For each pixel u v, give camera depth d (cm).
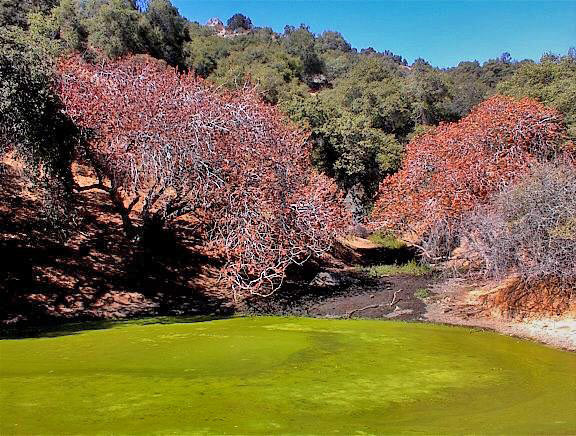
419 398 673
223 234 1580
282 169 1619
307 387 696
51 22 2605
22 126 1268
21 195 1700
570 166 1479
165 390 662
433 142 1981
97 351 882
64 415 564
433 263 1975
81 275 1441
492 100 2050
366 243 2586
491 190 1653
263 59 4216
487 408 641
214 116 1568
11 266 1378
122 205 1614
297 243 1638
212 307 1448
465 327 1223
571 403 669
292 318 1280
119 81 1561
